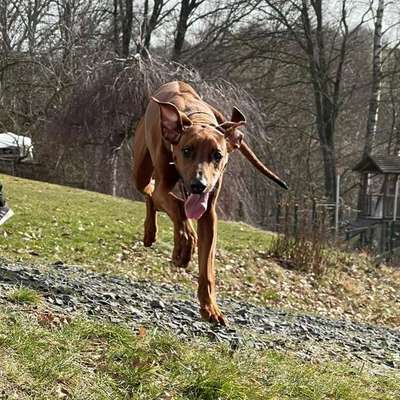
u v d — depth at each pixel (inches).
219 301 467.5
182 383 217.0
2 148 1450.5
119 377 212.5
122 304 319.6
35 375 197.0
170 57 1473.9
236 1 1464.1
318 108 1547.7
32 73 1535.4
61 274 402.3
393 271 815.1
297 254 693.9
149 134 265.9
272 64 1587.1
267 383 237.0
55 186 1027.9
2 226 577.0
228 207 1109.7
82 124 1126.4
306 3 1497.3
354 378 276.5
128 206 889.5
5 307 251.3
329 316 551.5
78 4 1579.7
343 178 1937.7
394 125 1831.9
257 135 1188.5
